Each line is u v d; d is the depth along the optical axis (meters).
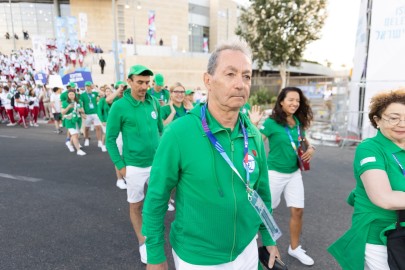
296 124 2.83
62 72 22.55
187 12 38.84
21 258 2.92
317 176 5.71
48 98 14.62
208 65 1.31
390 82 8.02
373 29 8.23
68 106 7.41
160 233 1.37
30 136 10.41
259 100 21.84
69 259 2.90
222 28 42.91
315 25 20.33
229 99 1.23
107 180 5.50
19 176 5.74
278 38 19.92
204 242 1.35
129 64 26.03
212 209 1.31
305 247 3.14
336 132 9.95
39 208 4.19
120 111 2.90
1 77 21.02
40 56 16.12
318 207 4.20
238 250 1.40
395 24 7.84
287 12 20.14
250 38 21.05
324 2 19.86
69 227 3.60
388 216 1.50
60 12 35.22
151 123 3.05
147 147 2.98
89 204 4.34
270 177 2.87
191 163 1.28
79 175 5.82
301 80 23.25
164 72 25.94
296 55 20.89
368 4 8.50
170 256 2.96
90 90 8.57
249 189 1.36
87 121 8.69
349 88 9.66
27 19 35.28
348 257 1.68
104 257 2.94
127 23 34.72
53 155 7.57
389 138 1.56
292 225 2.90
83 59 25.77
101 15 33.38
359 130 8.80
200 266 1.36
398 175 1.48
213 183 1.28
